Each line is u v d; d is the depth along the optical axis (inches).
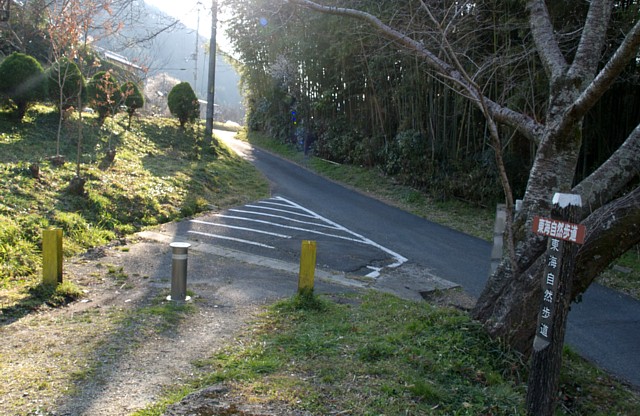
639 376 230.7
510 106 502.9
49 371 158.2
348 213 566.3
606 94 530.9
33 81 494.0
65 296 239.1
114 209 411.2
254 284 288.0
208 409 131.1
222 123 1726.1
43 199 360.8
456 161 661.3
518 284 193.3
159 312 220.5
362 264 374.3
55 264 243.3
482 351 187.3
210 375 159.6
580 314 314.2
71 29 411.8
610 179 199.8
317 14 676.1
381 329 209.8
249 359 173.3
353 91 888.9
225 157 796.6
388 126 828.0
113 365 165.5
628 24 423.2
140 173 520.4
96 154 520.7
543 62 219.1
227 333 202.2
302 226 480.4
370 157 834.2
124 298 246.1
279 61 984.9
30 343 181.5
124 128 685.9
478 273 377.4
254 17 347.6
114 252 336.8
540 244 197.8
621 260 450.6
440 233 510.0
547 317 143.9
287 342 191.0
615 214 185.6
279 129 1159.6
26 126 512.7
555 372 144.4
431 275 362.3
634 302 348.2
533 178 207.5
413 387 152.6
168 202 477.1
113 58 756.6
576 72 200.4
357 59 757.3
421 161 701.9
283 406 136.5
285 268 339.0
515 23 453.1
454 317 207.8
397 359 175.0
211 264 329.7
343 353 179.6
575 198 137.9
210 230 428.8
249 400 138.2
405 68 706.2
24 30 606.9
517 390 169.8
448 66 235.5
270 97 1179.9
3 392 142.5
